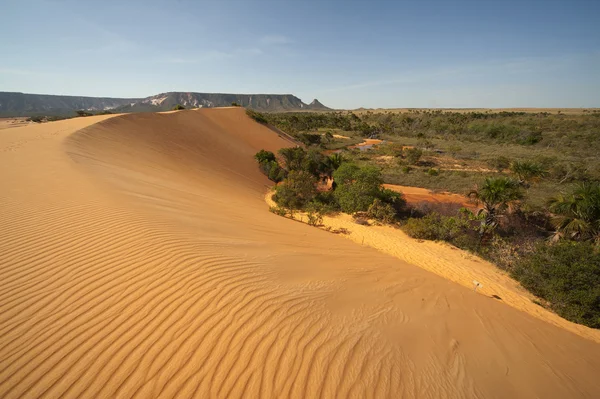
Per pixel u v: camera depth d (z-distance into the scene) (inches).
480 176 1121.4
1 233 220.1
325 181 992.2
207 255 215.5
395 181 1064.2
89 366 118.5
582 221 435.8
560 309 321.1
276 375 125.7
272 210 614.2
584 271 323.6
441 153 1734.7
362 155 1654.8
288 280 209.9
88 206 280.5
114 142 717.9
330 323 166.2
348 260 323.6
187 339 135.9
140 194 366.0
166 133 1037.2
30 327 135.0
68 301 153.3
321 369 132.9
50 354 122.1
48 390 107.9
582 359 205.0
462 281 377.4
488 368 166.1
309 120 3321.9
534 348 204.1
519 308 324.2
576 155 1526.8
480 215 550.6
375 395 126.6
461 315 226.7
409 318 199.3
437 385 140.6
